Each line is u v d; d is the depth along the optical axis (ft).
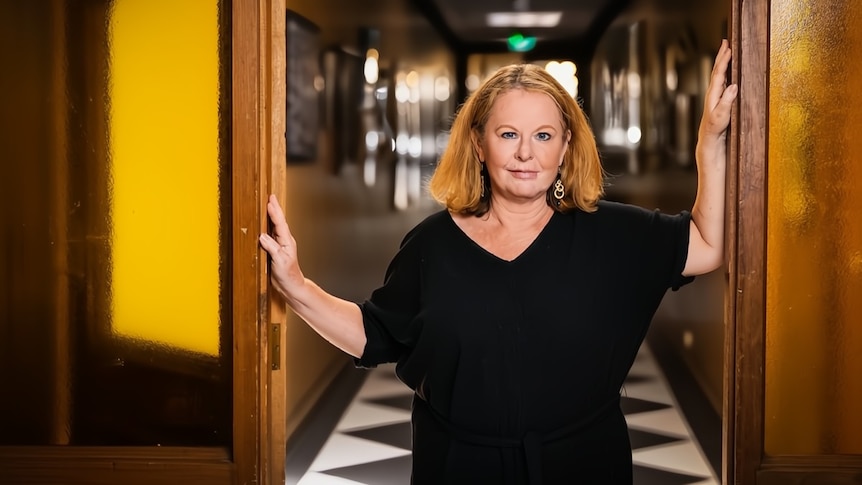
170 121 6.22
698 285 16.51
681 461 12.01
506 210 6.11
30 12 6.26
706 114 6.09
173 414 6.32
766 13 5.90
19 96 6.30
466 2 27.55
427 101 31.27
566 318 5.80
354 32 18.98
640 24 24.64
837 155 6.06
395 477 11.36
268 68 6.08
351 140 18.78
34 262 6.34
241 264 6.05
